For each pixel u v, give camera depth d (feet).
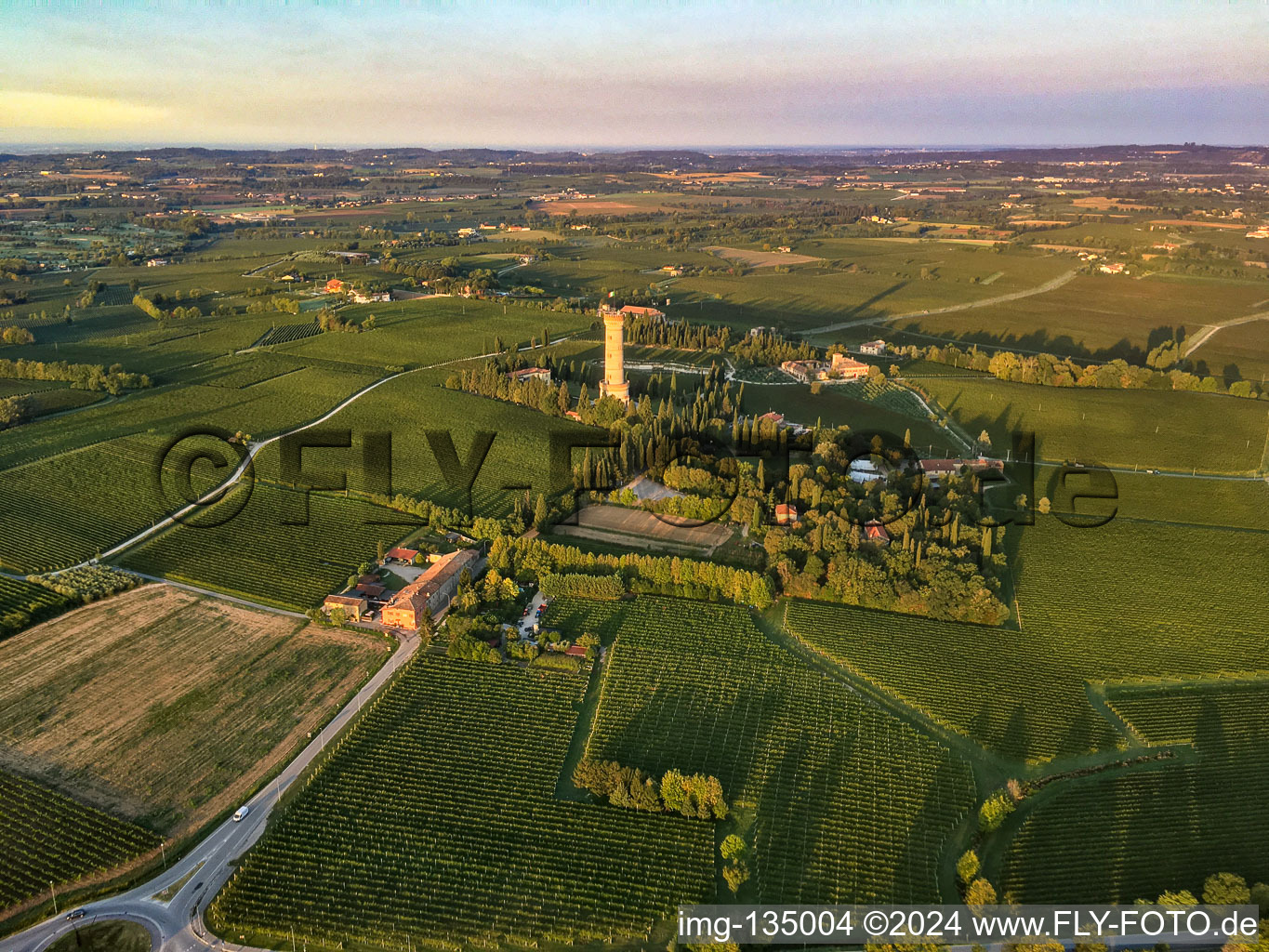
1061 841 345.51
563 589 517.96
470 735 404.36
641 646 470.39
